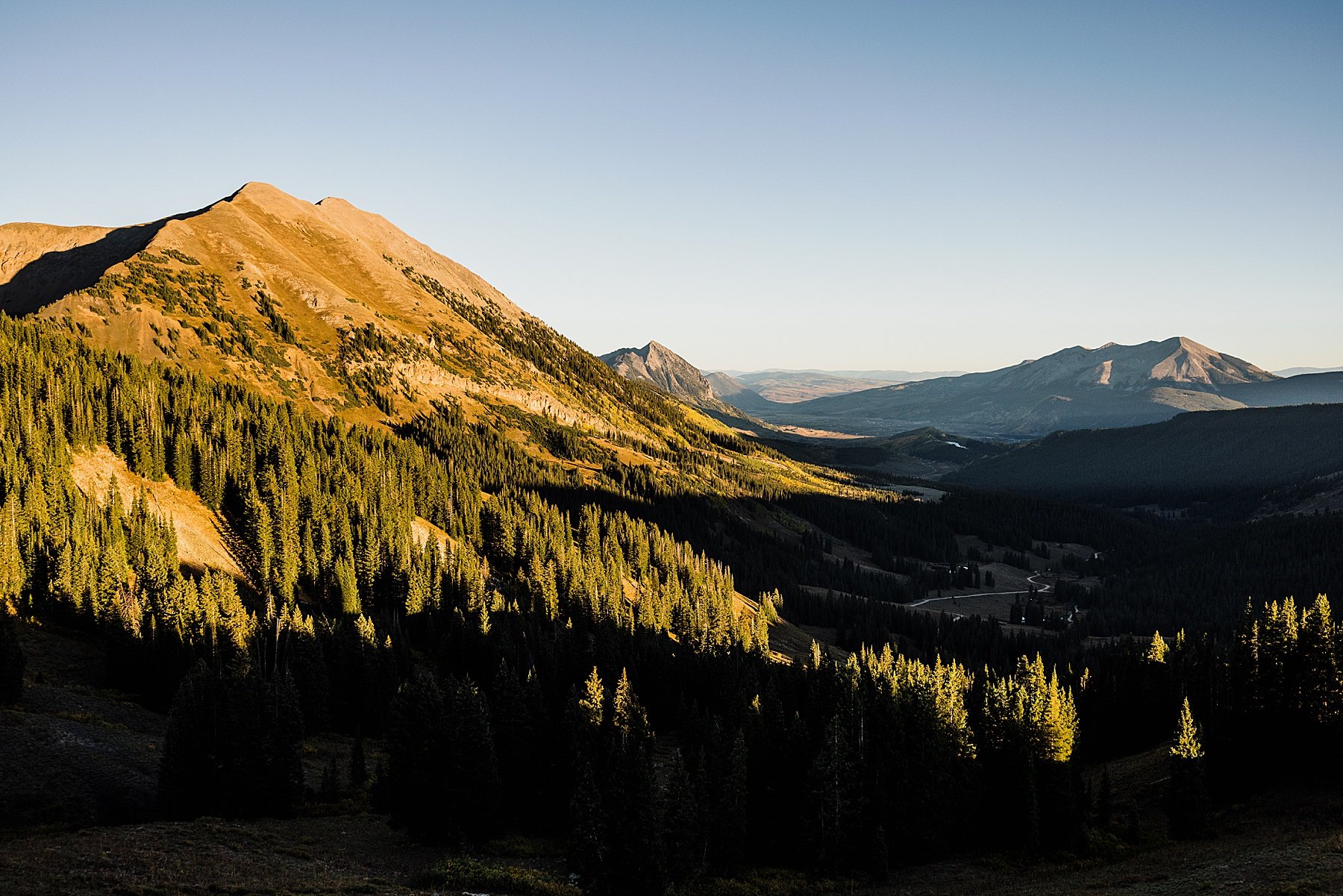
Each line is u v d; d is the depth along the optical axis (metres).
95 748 65.44
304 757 78.19
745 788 64.12
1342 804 62.56
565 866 58.97
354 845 58.25
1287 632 73.06
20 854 45.69
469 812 60.44
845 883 60.09
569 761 67.50
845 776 62.25
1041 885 56.19
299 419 184.12
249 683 66.69
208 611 87.06
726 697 94.19
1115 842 66.69
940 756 66.38
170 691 80.44
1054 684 90.75
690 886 57.50
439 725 61.41
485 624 105.44
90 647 88.62
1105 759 97.50
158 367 182.25
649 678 105.00
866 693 82.25
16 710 66.88
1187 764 64.44
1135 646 107.62
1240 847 57.25
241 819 61.44
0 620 69.38
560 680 97.50
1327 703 68.44
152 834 52.94
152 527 108.19
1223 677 83.50
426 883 51.31
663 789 66.19
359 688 91.00
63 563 91.94
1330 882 44.34
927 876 61.66
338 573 114.62
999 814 68.69
